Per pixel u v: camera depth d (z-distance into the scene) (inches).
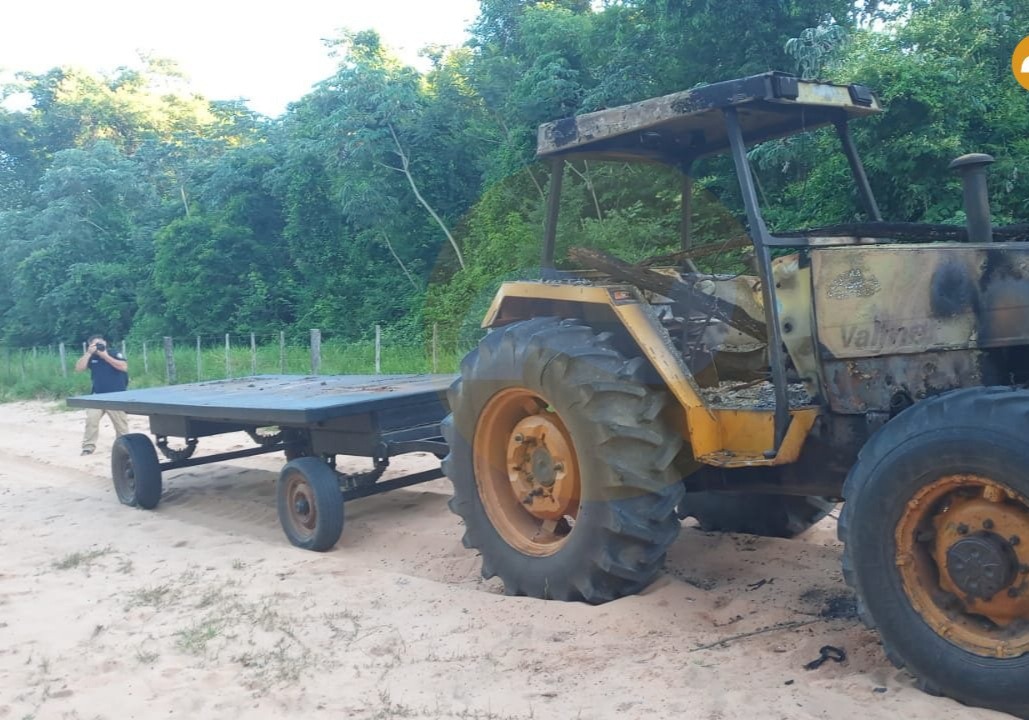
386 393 265.3
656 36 635.5
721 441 168.7
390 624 178.1
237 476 352.2
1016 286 139.4
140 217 1376.7
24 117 1721.2
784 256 163.6
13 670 166.9
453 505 197.5
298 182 1013.8
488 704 138.9
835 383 156.6
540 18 769.6
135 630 184.9
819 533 218.8
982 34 490.6
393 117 855.1
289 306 1084.5
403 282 890.7
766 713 127.6
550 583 178.1
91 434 438.6
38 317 1350.9
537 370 175.8
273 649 168.6
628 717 130.6
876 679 136.1
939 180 448.1
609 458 165.5
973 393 127.3
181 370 840.9
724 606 171.9
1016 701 120.1
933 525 132.3
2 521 300.8
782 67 578.2
